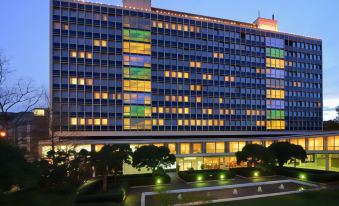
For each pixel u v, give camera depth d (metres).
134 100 61.66
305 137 57.97
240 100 72.62
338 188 33.88
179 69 66.31
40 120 39.81
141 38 63.19
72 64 57.38
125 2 65.56
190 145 58.22
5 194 16.56
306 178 41.81
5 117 31.69
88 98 58.12
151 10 70.19
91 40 59.12
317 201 27.16
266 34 78.19
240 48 73.94
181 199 29.52
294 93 81.75
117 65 60.81
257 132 74.00
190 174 42.88
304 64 84.50
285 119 78.94
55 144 44.44
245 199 29.59
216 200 29.28
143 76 62.78
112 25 61.03
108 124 59.28
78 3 58.62
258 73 75.81
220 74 70.62
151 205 28.48
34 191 20.09
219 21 74.06
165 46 65.38
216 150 60.25
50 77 55.78
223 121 69.94
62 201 22.73
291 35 82.94
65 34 57.25
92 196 28.08
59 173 26.88
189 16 75.00
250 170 47.25
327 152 52.66
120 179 40.47
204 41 69.62
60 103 55.91
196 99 67.44
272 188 36.28
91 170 33.53
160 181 40.41
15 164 12.25
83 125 57.34
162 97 64.19
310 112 83.75
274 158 45.00
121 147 36.81
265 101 76.19
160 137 63.34
